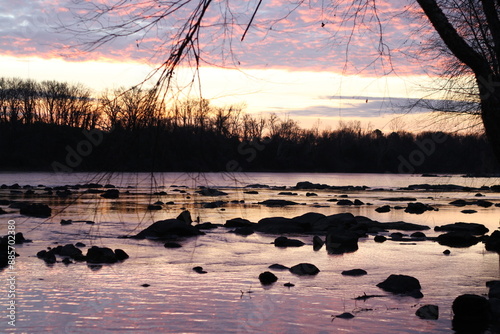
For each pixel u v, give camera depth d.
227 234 22.42
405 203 43.22
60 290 11.64
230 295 11.53
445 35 5.16
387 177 102.81
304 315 10.08
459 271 14.85
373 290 12.27
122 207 31.25
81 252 16.20
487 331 9.20
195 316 9.88
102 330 8.95
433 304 11.05
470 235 21.59
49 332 8.83
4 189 50.25
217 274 13.84
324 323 9.60
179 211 29.56
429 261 16.52
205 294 11.59
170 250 17.78
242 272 14.21
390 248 19.34
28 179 65.88
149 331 8.95
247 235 22.38
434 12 5.14
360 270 14.37
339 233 20.23
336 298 11.44
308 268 14.49
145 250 17.62
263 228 23.77
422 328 9.38
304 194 53.72
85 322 9.36
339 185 75.44
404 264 15.93
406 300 11.38
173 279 13.09
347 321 9.70
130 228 22.48
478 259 16.97
